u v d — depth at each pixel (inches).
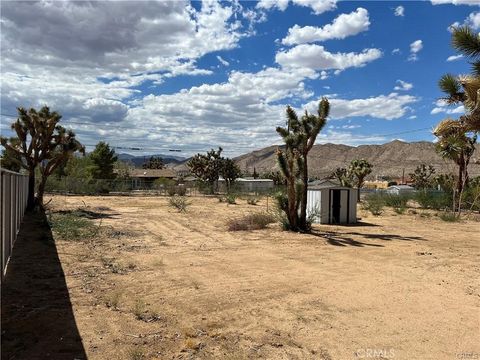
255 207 1336.1
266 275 391.9
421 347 230.5
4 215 347.3
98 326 248.5
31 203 941.2
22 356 205.5
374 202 1291.8
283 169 722.2
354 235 692.7
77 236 582.2
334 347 228.7
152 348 220.4
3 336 229.1
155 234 663.1
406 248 562.6
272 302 306.7
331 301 311.6
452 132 630.5
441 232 761.6
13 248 482.0
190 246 554.9
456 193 1331.2
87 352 212.4
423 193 1434.5
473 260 483.8
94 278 360.2
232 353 217.6
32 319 255.9
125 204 1389.0
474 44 467.5
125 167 3314.5
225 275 388.5
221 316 274.2
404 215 1129.4
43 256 444.5
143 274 383.9
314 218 861.8
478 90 470.9
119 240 581.0
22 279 348.5
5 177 350.9
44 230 632.4
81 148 995.9
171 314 275.6
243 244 580.1
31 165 938.7
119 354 211.3
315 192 888.9
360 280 377.7
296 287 349.7
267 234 687.1
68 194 1931.6
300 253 512.7
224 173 2650.1
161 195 2134.6
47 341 224.5
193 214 1041.5
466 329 258.4
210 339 235.8
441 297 327.0
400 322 269.0
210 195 2233.0
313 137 721.6
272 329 253.3
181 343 228.5
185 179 3774.6
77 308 279.6
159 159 4726.9
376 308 296.8
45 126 936.3
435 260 479.5
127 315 270.1
